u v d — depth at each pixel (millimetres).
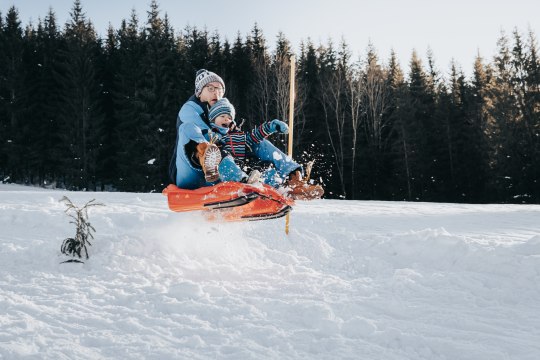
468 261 4855
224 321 3109
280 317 3242
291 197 4719
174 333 2883
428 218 9055
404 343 2789
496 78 32531
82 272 4387
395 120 34625
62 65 35312
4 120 36094
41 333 2748
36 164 35688
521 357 2586
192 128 4410
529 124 30766
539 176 30141
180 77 35938
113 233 6625
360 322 3014
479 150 33375
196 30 41562
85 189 33781
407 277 4316
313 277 4457
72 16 40469
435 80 42219
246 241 5832
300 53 42875
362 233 6992
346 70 37781
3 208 7711
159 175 32500
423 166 33500
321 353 2646
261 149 4934
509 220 8828
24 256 4719
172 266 4707
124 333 2830
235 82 38188
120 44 40469
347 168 34875
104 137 34906
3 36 36875
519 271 4355
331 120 35812
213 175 4223
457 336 2900
